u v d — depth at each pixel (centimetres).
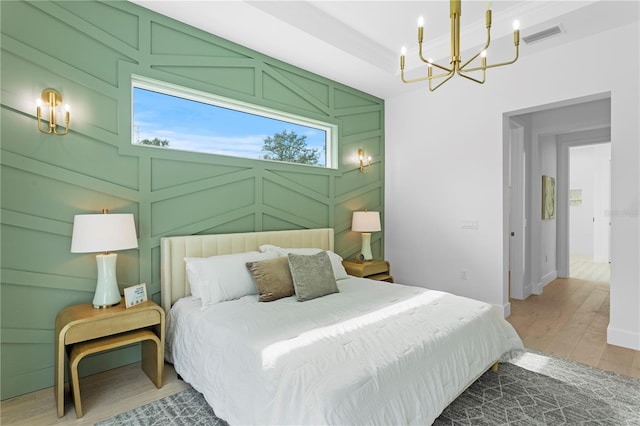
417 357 164
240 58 314
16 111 210
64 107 225
